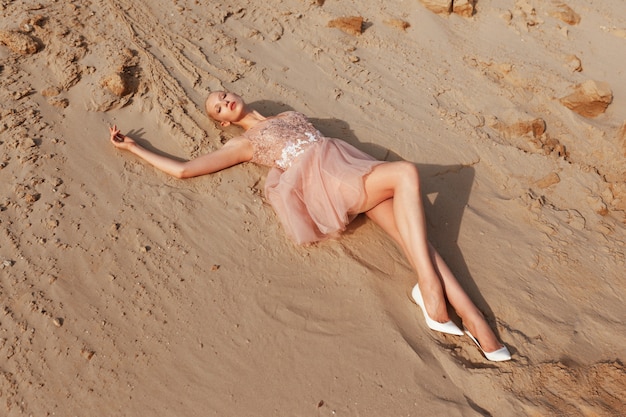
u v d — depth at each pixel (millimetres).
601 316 3381
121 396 2855
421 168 4332
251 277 3430
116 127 4125
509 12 6238
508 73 5488
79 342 3031
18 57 4523
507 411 2840
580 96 5113
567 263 3715
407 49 5641
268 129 3949
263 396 2885
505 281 3576
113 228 3566
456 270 3635
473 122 4852
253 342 3115
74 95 4363
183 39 5086
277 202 3674
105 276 3332
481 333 3156
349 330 3207
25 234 3469
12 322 3070
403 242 3391
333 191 3551
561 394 2902
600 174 4574
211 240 3607
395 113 4809
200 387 2910
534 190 4289
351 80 5117
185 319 3184
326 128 4559
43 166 3848
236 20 5523
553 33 6141
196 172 3898
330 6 5973
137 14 5195
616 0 6746
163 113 4352
